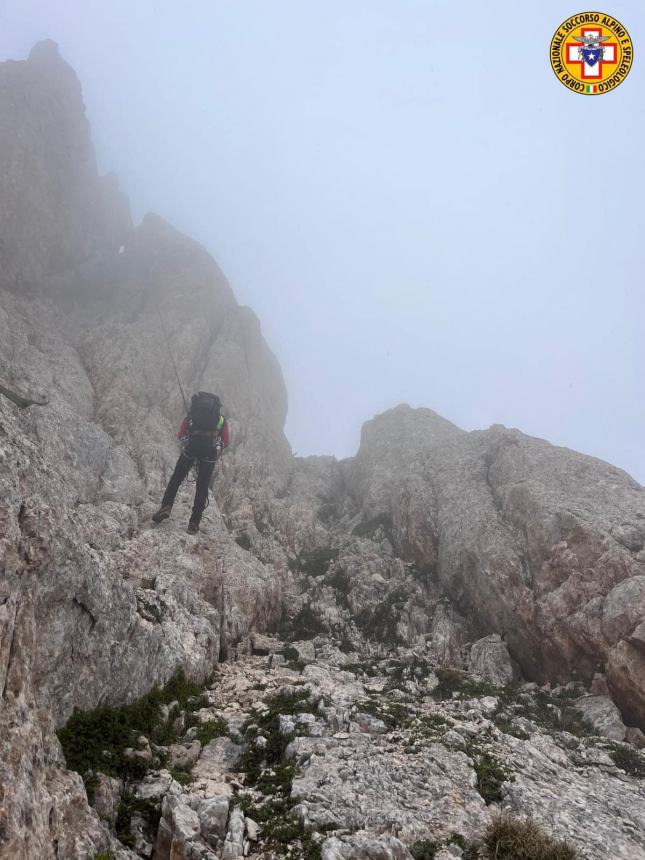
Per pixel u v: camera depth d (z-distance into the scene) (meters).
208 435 16.88
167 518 17.97
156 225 36.19
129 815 7.99
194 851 7.21
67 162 29.27
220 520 19.81
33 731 6.79
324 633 17.70
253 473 25.48
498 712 13.09
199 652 12.70
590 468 19.86
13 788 5.85
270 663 14.62
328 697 11.88
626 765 11.69
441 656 16.78
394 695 13.21
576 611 15.50
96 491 17.94
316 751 9.79
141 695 10.57
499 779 9.63
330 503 28.45
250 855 7.50
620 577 15.46
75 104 30.66
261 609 16.86
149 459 21.42
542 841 7.81
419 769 9.55
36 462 10.12
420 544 21.38
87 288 30.38
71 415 19.17
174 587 14.24
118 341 26.91
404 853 7.50
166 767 9.23
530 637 16.23
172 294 31.05
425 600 19.47
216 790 8.75
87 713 9.30
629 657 13.79
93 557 10.29
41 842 6.04
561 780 10.30
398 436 29.84
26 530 8.41
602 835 8.68
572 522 16.98
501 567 17.48
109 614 10.08
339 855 7.23
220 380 28.31
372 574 20.42
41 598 8.52
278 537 22.84
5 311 23.36
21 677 6.91
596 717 13.48
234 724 10.77
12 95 27.38
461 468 23.03
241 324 33.25
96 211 32.53
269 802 8.48
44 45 31.06
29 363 21.89
